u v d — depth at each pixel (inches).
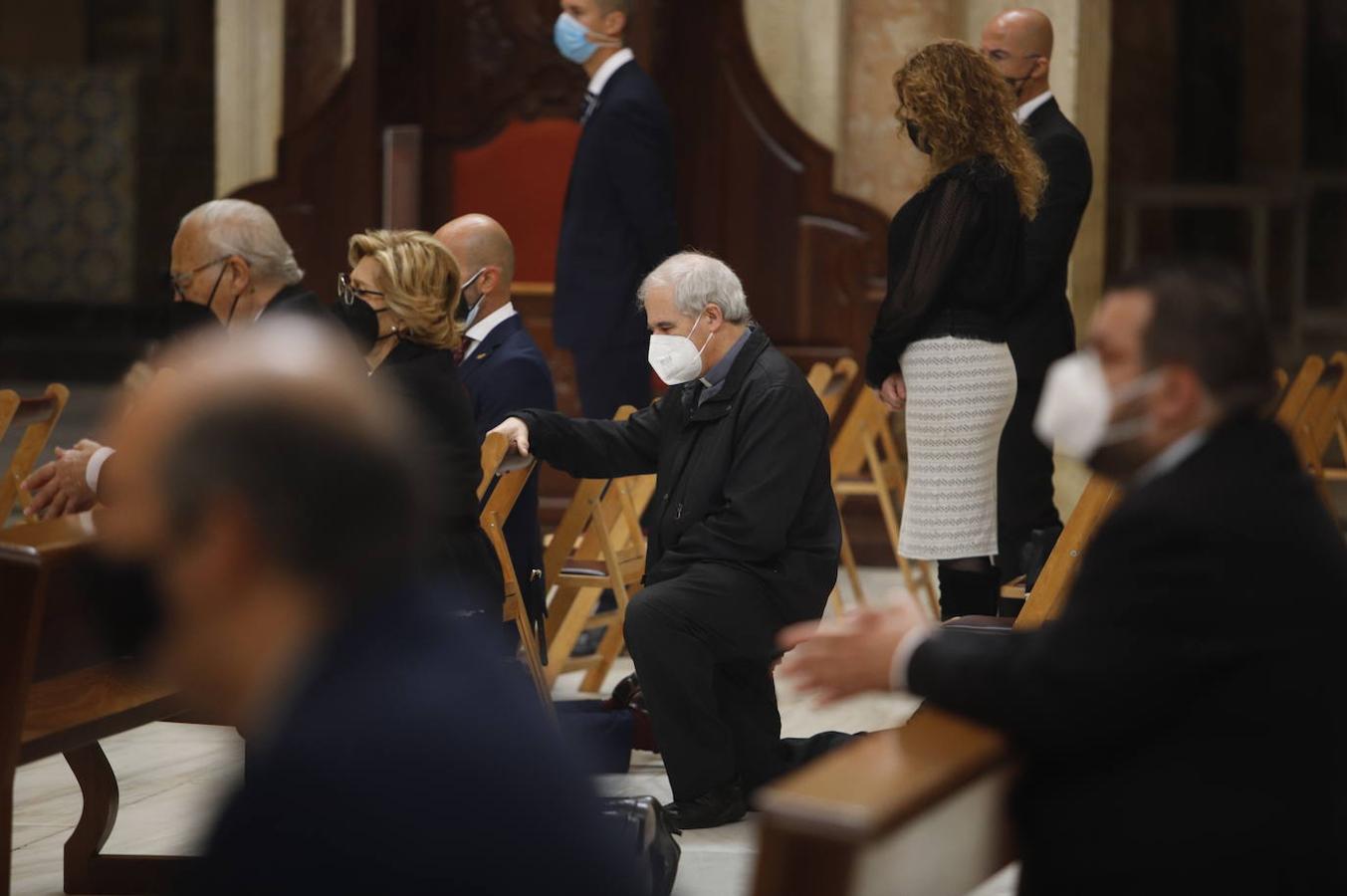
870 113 1318.9
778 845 264.8
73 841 571.2
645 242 1023.0
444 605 217.3
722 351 669.9
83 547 410.9
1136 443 308.8
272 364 207.0
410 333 613.0
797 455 659.4
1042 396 863.1
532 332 1327.5
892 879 277.1
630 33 1295.5
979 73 763.4
